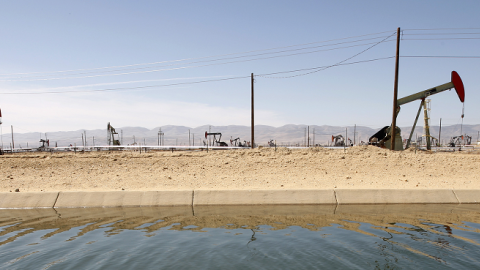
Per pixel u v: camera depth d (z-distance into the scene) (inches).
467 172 668.1
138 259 259.6
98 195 477.7
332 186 550.0
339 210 437.1
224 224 364.8
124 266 245.3
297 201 479.2
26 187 556.4
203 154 859.4
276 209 444.5
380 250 279.7
